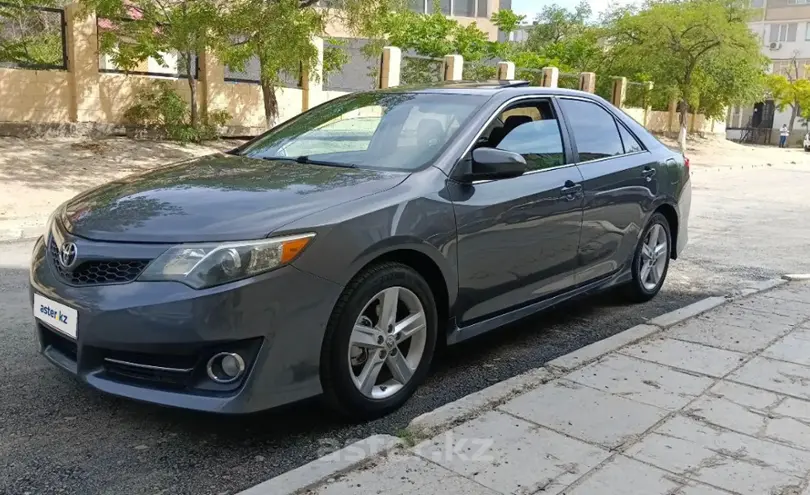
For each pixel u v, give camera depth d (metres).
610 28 29.98
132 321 2.96
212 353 3.00
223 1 13.40
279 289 3.04
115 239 3.11
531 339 4.96
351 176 3.69
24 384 3.85
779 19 57.00
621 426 3.43
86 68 14.19
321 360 3.23
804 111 51.53
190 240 3.01
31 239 8.12
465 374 4.29
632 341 4.64
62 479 2.95
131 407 3.62
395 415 3.64
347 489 2.81
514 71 23.86
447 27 27.84
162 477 2.99
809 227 10.83
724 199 14.71
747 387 3.96
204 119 16.20
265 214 3.16
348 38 18.56
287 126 4.88
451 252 3.72
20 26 13.60
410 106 4.46
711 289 6.50
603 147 5.18
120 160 13.22
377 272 3.37
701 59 28.55
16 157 12.27
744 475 3.02
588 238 4.82
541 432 3.34
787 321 5.20
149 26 14.43
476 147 4.07
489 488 2.85
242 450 3.24
